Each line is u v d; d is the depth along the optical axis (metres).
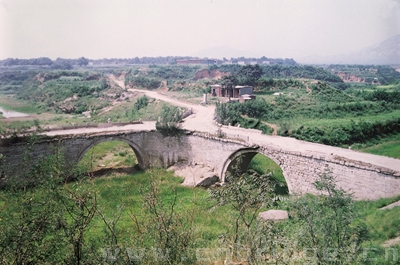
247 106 61.00
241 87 75.31
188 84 103.56
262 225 14.29
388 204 23.22
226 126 43.94
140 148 41.97
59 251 12.63
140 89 106.19
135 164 43.72
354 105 62.75
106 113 72.94
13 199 13.24
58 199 12.73
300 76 116.19
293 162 30.83
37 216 12.08
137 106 74.12
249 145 34.53
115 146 51.97
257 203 15.09
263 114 61.06
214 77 127.56
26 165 15.23
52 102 79.06
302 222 13.91
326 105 64.06
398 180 24.08
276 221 20.64
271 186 16.05
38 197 12.94
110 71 163.12
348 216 12.57
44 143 34.97
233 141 35.94
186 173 38.47
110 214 24.45
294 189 30.81
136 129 42.25
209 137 38.44
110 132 39.97
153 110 67.00
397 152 40.12
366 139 47.22
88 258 12.48
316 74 115.56
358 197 26.48
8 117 63.22
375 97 68.81
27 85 92.62
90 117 67.75
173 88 99.62
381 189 25.08
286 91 80.88
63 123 57.59
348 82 116.50
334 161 27.75
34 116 66.44
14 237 11.55
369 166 25.62
